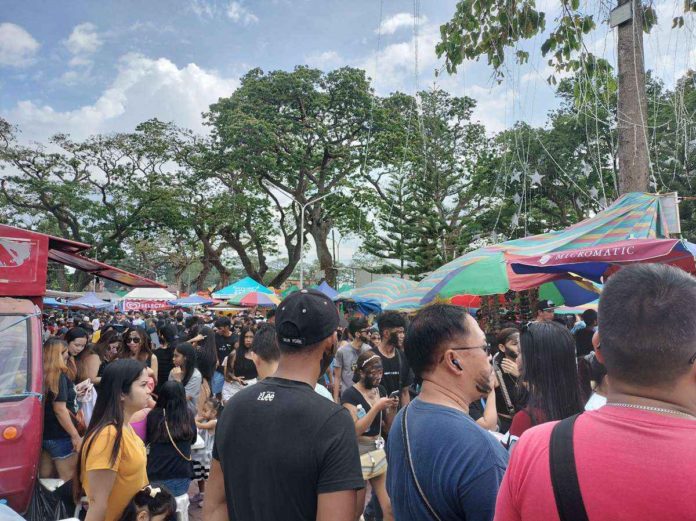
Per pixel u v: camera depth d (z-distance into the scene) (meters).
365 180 32.56
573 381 2.49
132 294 26.89
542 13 7.39
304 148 32.22
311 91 30.19
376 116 30.77
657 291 1.14
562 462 1.11
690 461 1.01
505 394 3.85
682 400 1.11
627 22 7.39
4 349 3.71
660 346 1.10
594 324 6.50
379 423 3.85
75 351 5.61
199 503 5.07
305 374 1.88
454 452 1.58
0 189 30.92
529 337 2.55
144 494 2.93
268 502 1.69
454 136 30.11
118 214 33.59
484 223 30.09
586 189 22.72
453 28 7.85
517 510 1.18
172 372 5.53
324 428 1.72
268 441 1.72
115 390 2.84
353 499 1.68
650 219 5.40
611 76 7.82
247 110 31.12
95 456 2.72
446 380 1.83
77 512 3.11
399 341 5.04
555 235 6.15
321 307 1.89
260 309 29.81
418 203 26.91
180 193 33.69
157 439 3.93
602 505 1.04
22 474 3.25
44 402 4.07
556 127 24.33
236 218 33.62
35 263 4.34
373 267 32.28
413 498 1.64
